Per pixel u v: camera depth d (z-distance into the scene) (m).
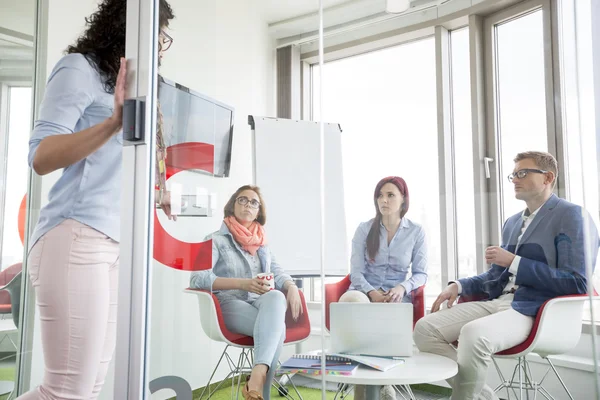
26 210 1.93
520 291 1.61
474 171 1.77
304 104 2.30
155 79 1.25
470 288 1.71
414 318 1.75
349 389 1.77
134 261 1.18
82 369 1.36
